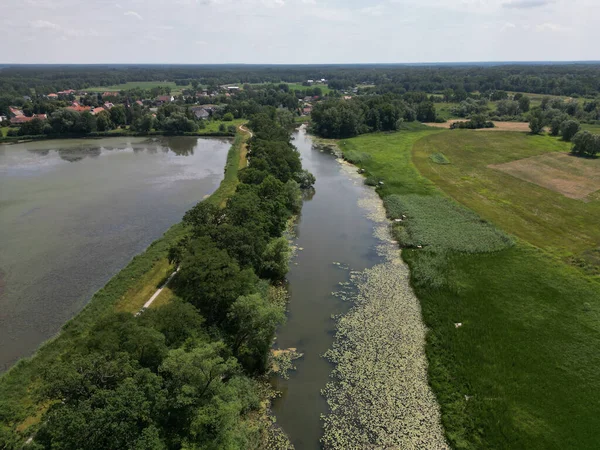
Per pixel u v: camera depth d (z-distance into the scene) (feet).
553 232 201.16
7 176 308.81
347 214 237.66
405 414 104.27
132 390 75.82
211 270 123.75
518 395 106.73
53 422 70.28
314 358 123.65
